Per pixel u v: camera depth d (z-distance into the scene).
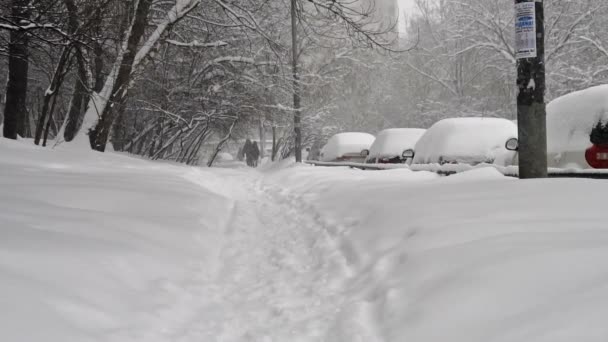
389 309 2.85
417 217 4.28
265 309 3.34
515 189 4.78
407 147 13.77
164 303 3.14
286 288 3.77
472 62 30.28
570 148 6.50
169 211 5.71
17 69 14.19
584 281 2.33
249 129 27.55
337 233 5.16
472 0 26.86
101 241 3.81
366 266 3.83
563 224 3.40
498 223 3.64
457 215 4.08
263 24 20.31
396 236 4.12
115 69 14.50
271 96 22.05
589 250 2.67
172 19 15.18
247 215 7.30
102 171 9.05
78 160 10.29
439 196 5.06
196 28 18.84
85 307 2.64
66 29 10.30
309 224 6.21
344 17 12.98
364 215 5.34
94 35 11.14
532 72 5.45
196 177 12.14
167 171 11.32
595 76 21.83
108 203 5.58
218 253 4.84
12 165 8.02
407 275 3.17
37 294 2.55
